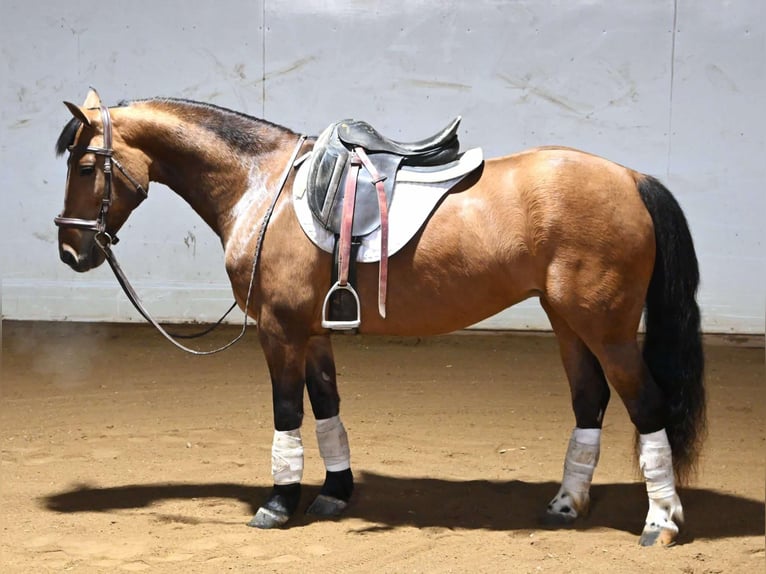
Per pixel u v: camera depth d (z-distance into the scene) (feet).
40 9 25.81
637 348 10.68
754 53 24.26
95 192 11.69
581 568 10.12
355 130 11.46
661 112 24.84
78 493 13.02
